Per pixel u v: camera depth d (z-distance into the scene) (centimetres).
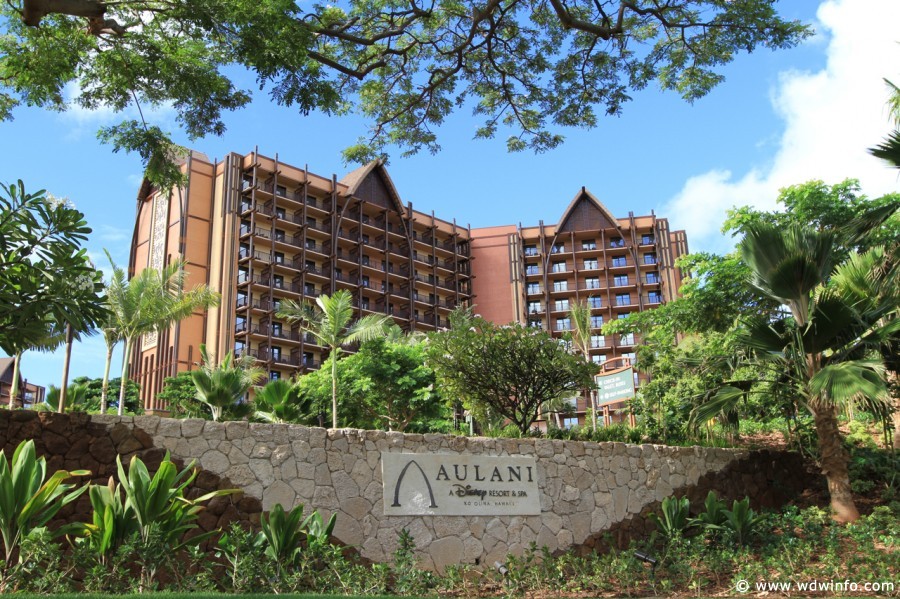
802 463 1814
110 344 2639
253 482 1055
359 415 3394
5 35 1007
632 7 1125
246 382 2722
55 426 938
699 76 1284
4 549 805
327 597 714
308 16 1100
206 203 5672
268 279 5569
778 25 1173
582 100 1334
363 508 1141
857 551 1178
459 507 1234
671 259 7106
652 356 2267
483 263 7469
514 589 1036
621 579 1083
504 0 1255
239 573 827
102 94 1048
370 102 1377
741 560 1138
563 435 1688
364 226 6438
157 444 1002
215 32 884
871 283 1410
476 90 1370
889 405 1451
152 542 754
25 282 943
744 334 1512
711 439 1873
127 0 841
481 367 1625
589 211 7475
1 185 947
